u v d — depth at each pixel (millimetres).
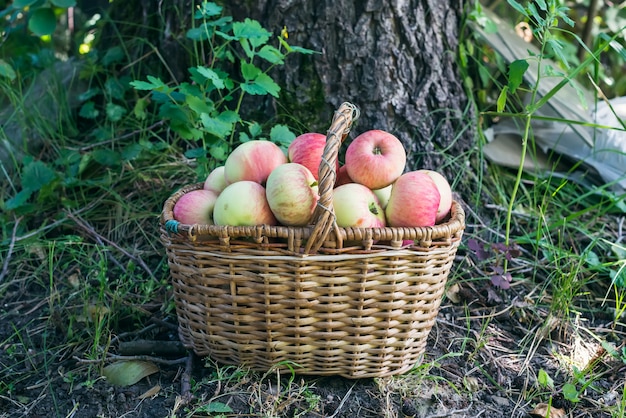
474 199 2322
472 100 2410
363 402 1586
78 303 1940
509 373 1759
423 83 2273
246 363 1621
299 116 2271
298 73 2254
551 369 1783
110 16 2621
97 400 1585
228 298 1513
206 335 1596
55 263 2105
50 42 2770
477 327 1927
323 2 2195
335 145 1386
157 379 1659
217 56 2084
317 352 1571
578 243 2248
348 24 2205
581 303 2059
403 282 1512
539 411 1609
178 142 2412
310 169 1588
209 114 2086
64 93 2518
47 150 2473
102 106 2545
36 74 2578
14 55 2668
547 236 2221
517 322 1965
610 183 2236
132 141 2420
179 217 1558
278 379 1584
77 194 2318
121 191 2318
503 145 2525
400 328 1576
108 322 1791
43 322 1899
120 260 2113
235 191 1481
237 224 1480
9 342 1821
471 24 2420
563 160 2521
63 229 2211
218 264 1484
